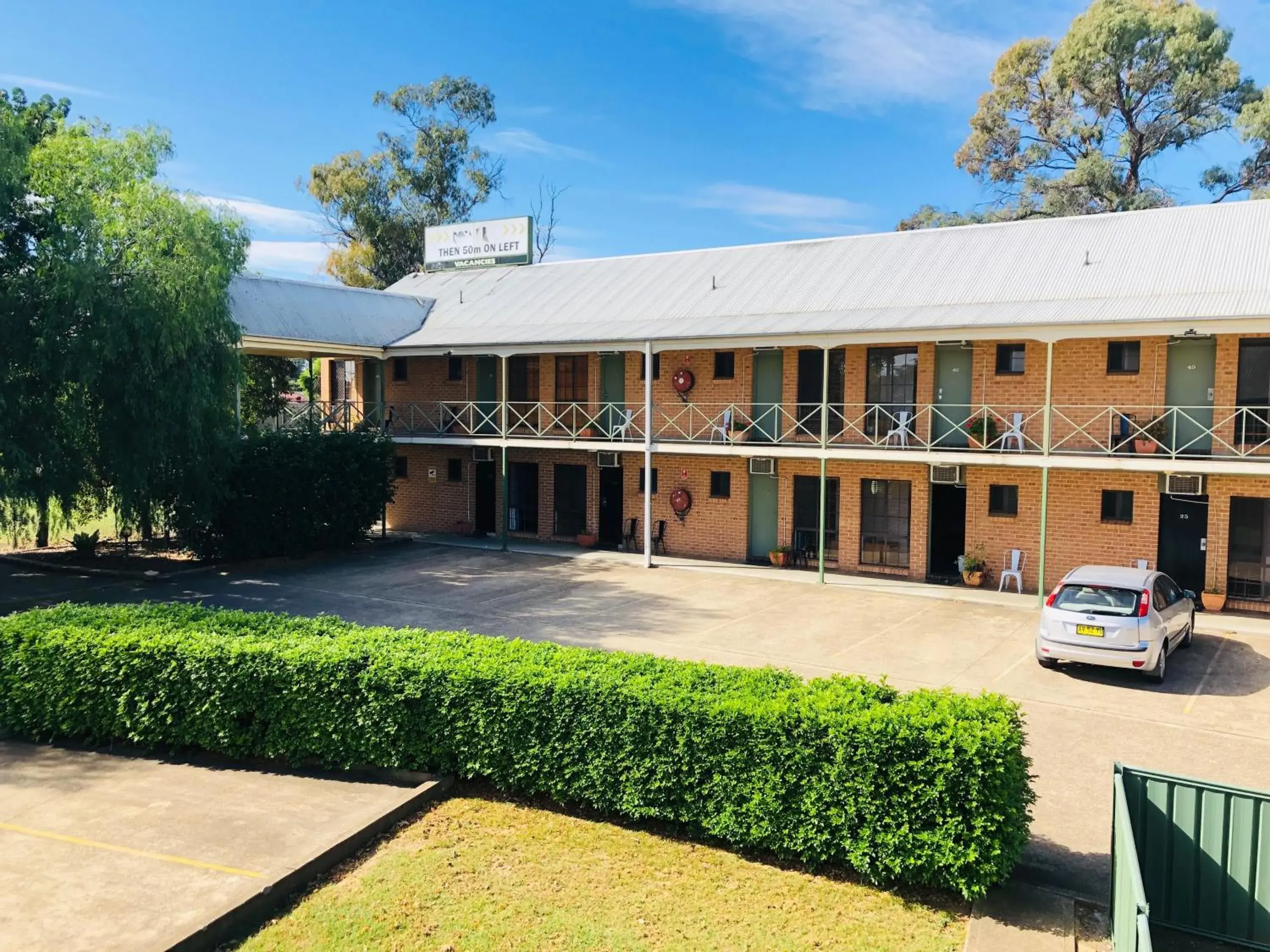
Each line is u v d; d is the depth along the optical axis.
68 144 17.50
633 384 23.78
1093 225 20.98
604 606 17.25
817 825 6.88
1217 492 17.08
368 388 28.62
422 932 6.07
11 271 17.05
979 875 6.40
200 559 21.59
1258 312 14.73
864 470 20.77
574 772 7.80
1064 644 12.58
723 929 6.14
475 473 26.66
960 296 19.42
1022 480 18.94
